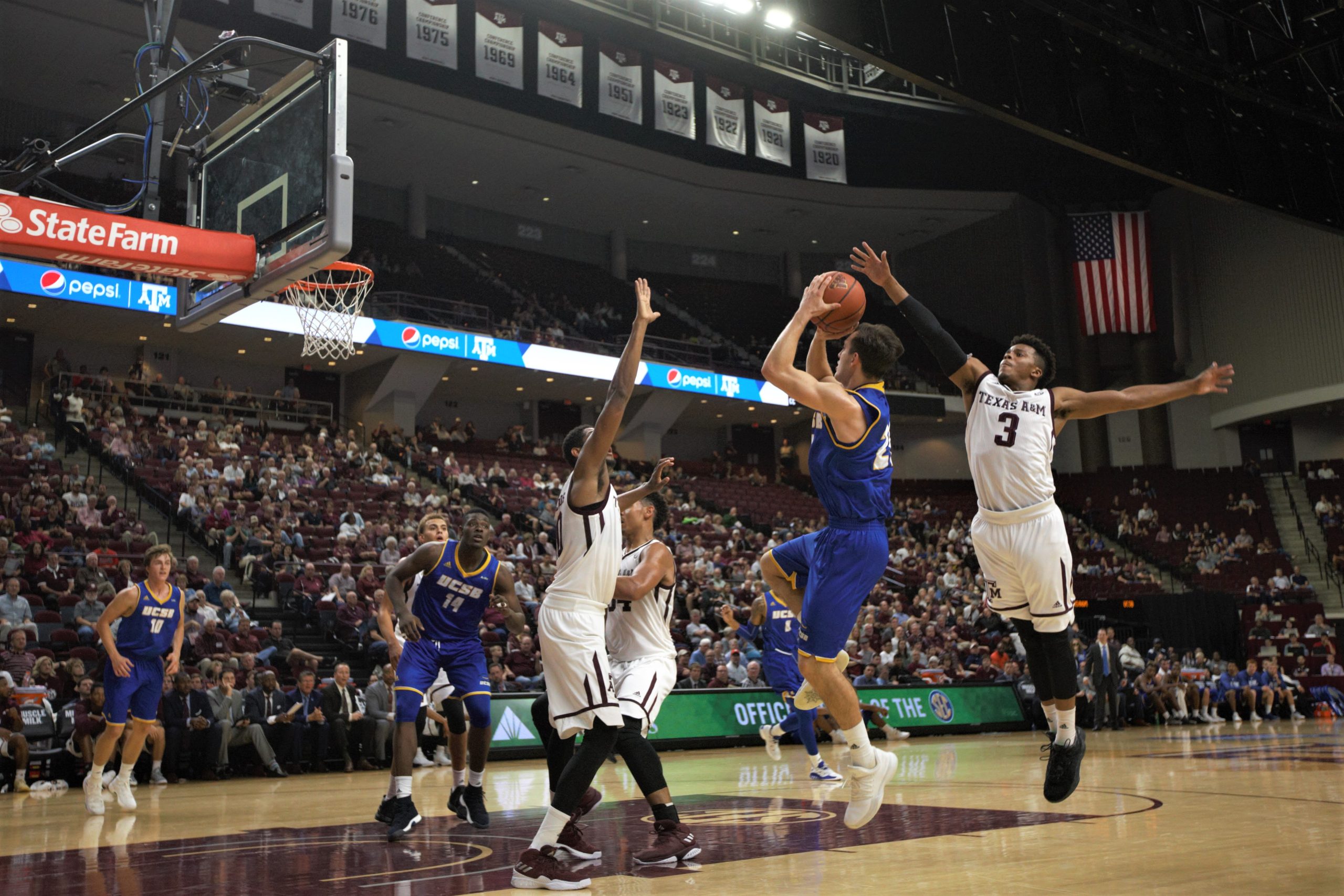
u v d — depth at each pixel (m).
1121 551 27.34
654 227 30.41
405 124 23.56
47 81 21.08
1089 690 16.48
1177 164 14.30
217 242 7.20
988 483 3.87
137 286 18.14
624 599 4.10
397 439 22.03
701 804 5.99
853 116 27.11
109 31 19.36
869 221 30.30
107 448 16.59
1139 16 13.12
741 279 32.41
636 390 25.41
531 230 29.73
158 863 4.07
